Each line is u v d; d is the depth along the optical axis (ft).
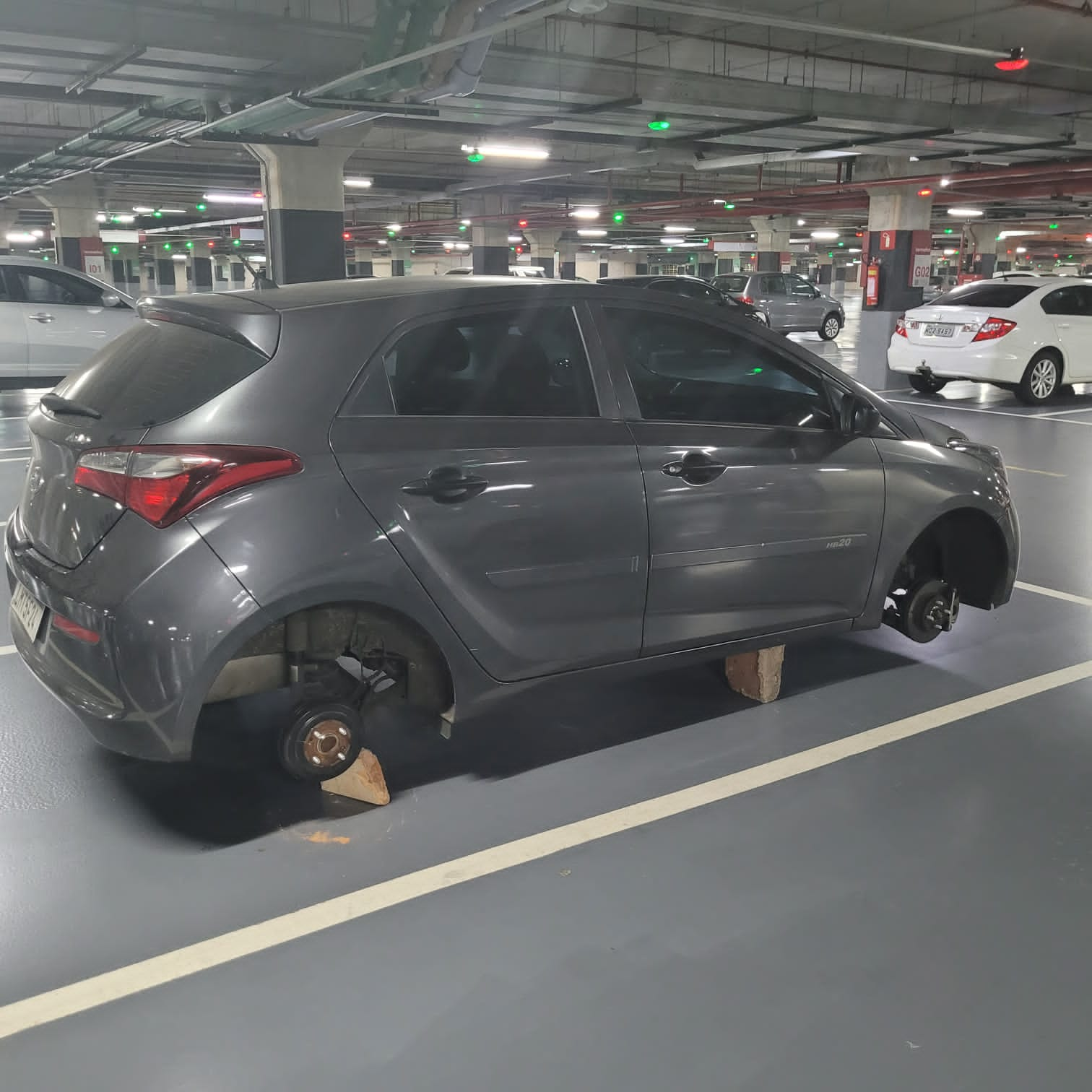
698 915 8.09
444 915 8.06
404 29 35.35
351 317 9.14
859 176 65.41
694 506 10.53
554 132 59.41
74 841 9.09
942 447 12.84
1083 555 19.19
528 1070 6.44
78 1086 6.29
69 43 34.45
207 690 8.20
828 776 10.44
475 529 9.28
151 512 8.12
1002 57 36.06
